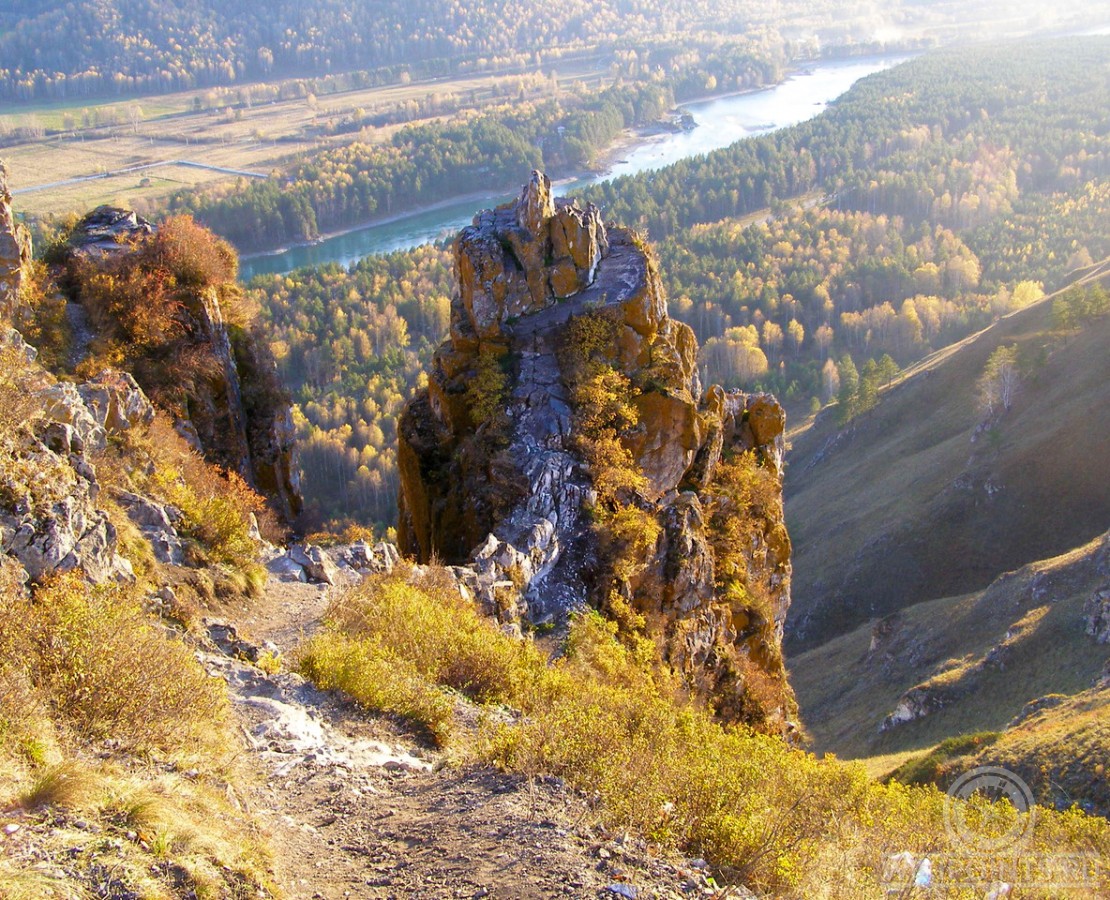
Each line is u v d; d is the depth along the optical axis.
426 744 16.02
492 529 30.84
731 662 33.59
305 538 36.59
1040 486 107.31
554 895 10.64
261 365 43.78
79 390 26.11
